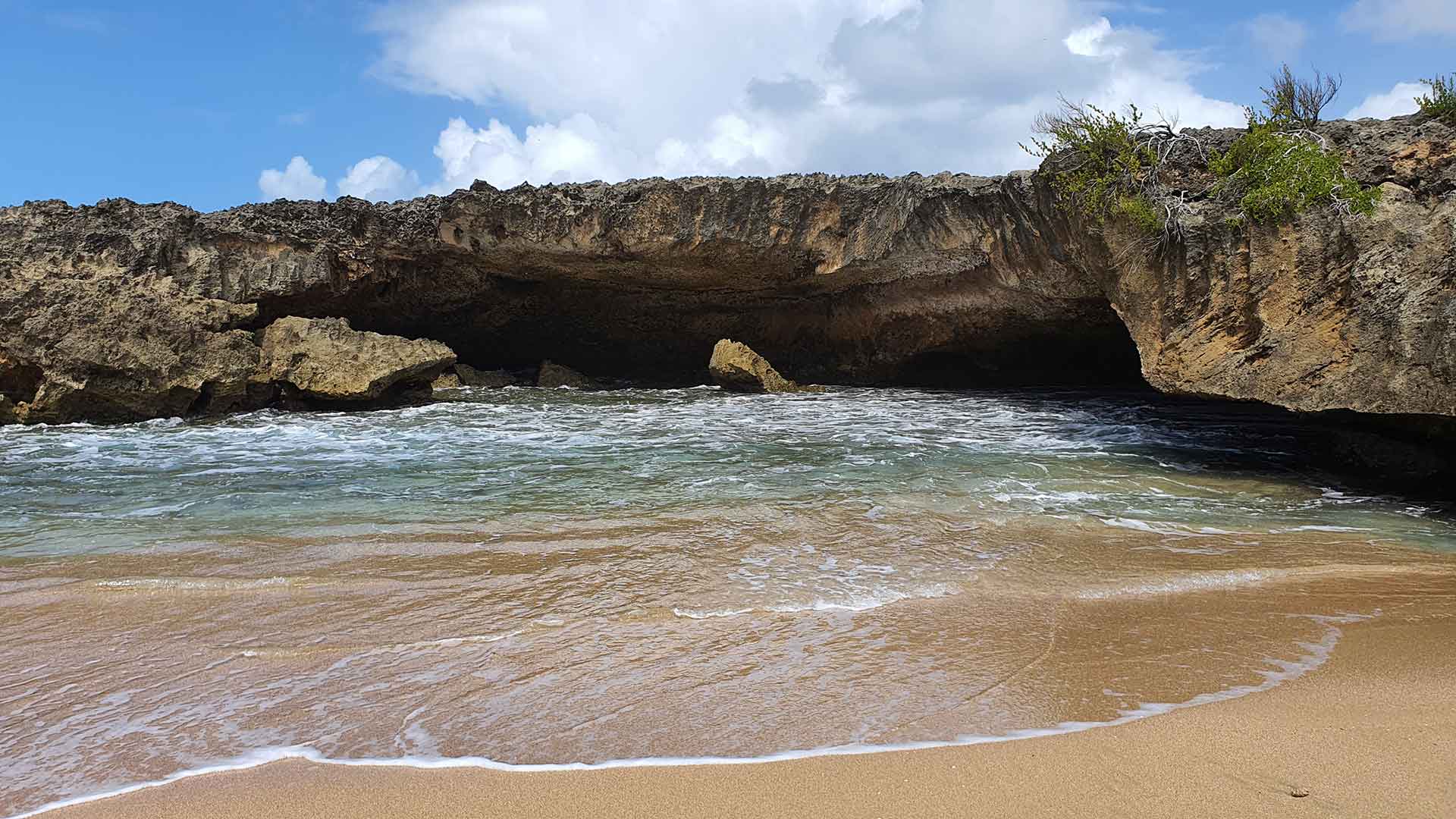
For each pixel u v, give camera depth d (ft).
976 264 52.39
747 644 14.62
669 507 24.57
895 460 32.71
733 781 10.23
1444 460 29.55
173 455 34.65
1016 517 23.62
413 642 14.74
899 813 9.50
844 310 63.16
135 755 11.07
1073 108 41.22
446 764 10.76
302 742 11.40
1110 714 11.92
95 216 54.29
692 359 71.87
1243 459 33.65
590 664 13.85
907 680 13.14
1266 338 32.40
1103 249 40.96
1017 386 65.05
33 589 17.31
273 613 16.05
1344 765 10.34
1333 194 31.55
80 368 45.14
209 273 54.80
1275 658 13.94
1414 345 26.89
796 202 55.83
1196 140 38.11
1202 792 9.81
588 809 9.64
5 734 11.64
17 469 31.32
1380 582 18.12
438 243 59.00
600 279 63.00
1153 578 18.22
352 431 41.37
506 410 50.08
